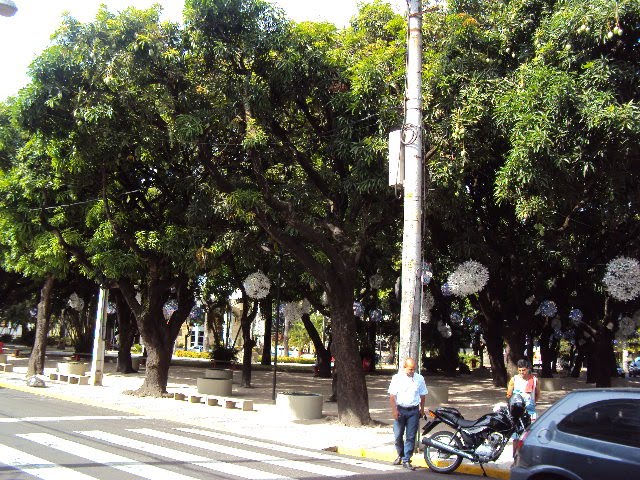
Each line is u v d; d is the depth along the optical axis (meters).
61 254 18.89
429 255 19.09
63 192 18.59
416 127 11.16
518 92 11.63
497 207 18.08
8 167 20.88
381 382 27.77
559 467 6.07
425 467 10.31
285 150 14.99
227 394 20.09
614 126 10.44
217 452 10.27
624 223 17.81
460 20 14.02
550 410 6.53
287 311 25.42
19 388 20.03
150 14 13.83
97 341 21.69
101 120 13.73
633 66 11.54
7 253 23.91
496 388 24.81
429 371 36.78
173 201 18.28
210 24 13.45
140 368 32.97
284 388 23.70
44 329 23.61
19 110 13.91
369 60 13.63
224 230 16.69
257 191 13.41
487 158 14.10
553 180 11.45
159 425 13.38
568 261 18.53
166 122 14.84
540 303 20.03
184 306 19.62
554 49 12.12
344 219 15.34
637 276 14.24
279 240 13.71
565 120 10.87
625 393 6.12
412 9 11.40
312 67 13.76
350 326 14.23
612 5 10.99
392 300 31.27
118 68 13.31
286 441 12.07
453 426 9.96
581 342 30.45
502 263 19.34
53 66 13.62
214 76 13.80
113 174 17.31
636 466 5.67
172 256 16.66
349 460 10.55
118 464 8.66
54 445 9.88
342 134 13.59
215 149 15.46
